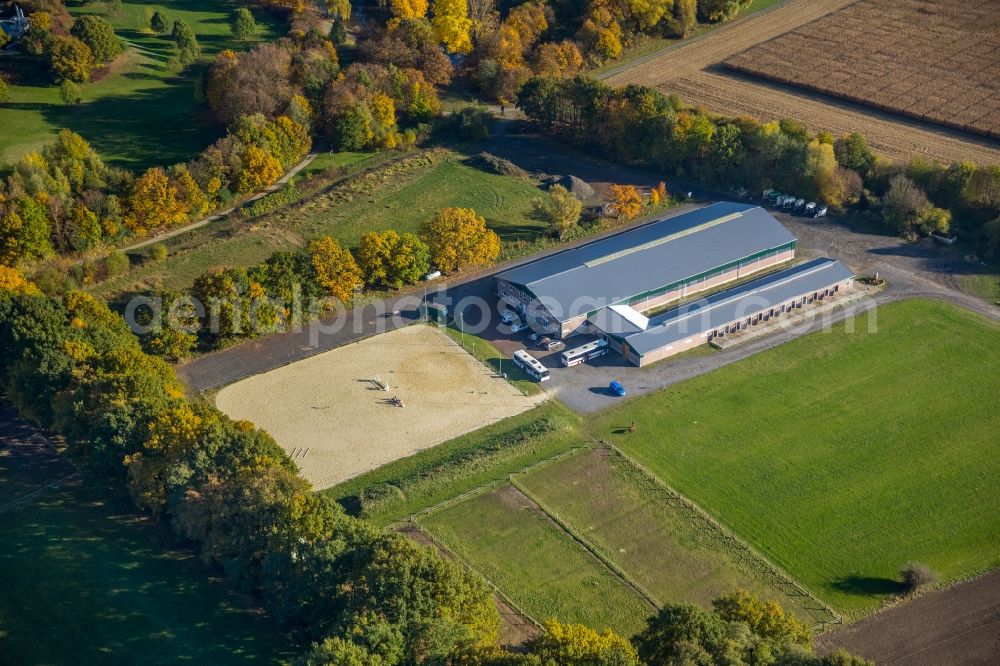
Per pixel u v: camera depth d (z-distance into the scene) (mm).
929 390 197375
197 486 155000
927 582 154875
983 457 180000
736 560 160250
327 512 149000
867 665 123750
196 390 196625
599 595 154000
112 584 152125
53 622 146000
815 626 148625
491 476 177000
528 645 132875
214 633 144125
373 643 126062
